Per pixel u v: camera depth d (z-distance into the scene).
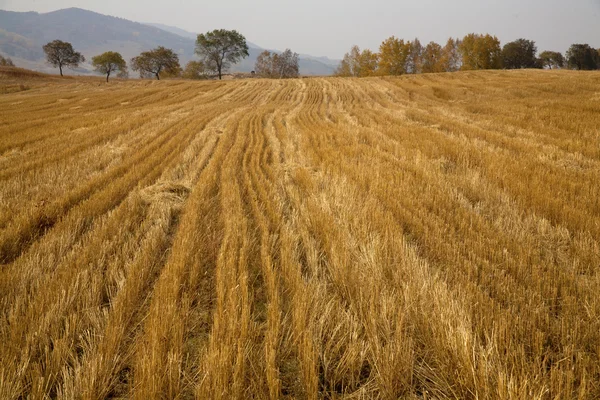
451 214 5.14
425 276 3.45
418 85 35.53
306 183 7.06
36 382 2.29
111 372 2.47
